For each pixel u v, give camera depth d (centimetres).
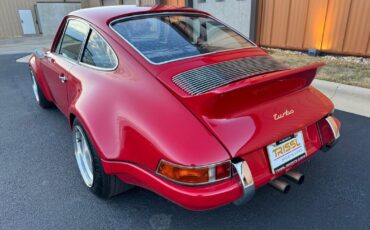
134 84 208
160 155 171
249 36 791
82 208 237
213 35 273
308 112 213
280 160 194
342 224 214
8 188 264
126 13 263
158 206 238
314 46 661
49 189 262
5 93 551
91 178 247
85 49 269
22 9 1864
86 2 1967
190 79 199
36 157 317
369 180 260
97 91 223
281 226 214
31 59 434
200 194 163
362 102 414
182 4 1015
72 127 264
